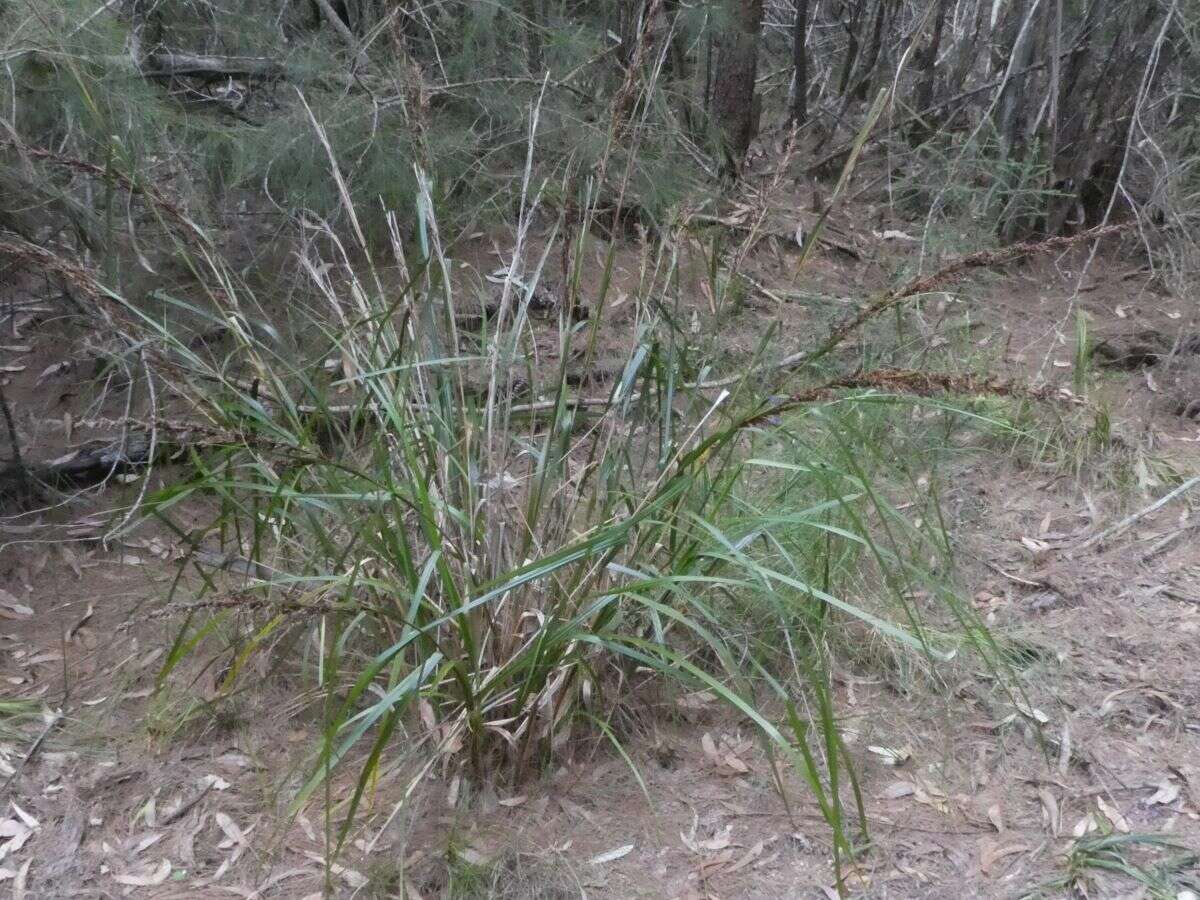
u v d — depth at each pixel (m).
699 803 2.43
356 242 4.71
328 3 5.19
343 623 2.59
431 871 2.22
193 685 2.73
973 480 3.87
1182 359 4.78
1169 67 5.89
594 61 5.06
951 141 6.57
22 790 2.44
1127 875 2.25
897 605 3.04
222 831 2.34
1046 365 4.69
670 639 2.80
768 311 4.81
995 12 6.77
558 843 2.30
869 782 2.50
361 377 2.37
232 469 2.64
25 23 3.44
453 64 4.88
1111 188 6.09
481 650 2.42
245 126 4.57
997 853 2.32
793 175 6.55
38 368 4.29
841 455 3.04
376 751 1.94
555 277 4.72
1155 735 2.68
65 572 3.26
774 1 9.25
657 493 2.45
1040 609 3.17
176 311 4.05
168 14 5.10
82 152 3.93
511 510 2.84
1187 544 3.49
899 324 3.68
